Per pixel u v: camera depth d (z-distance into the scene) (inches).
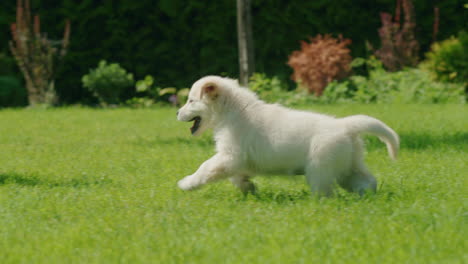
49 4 1029.2
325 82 930.1
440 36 1039.6
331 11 1007.6
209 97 295.0
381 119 658.2
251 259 193.9
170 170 375.6
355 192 285.6
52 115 804.6
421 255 196.4
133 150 480.1
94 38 1023.6
